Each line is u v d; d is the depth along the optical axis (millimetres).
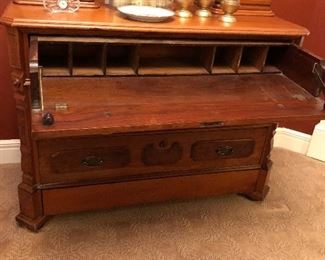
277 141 2314
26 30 1133
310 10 1982
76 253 1416
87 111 1137
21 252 1394
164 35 1292
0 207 1598
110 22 1215
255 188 1772
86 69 1346
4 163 1887
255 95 1384
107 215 1622
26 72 1198
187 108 1245
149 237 1529
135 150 1439
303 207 1811
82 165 1396
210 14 1477
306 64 1424
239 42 1423
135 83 1344
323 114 1289
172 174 1555
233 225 1642
